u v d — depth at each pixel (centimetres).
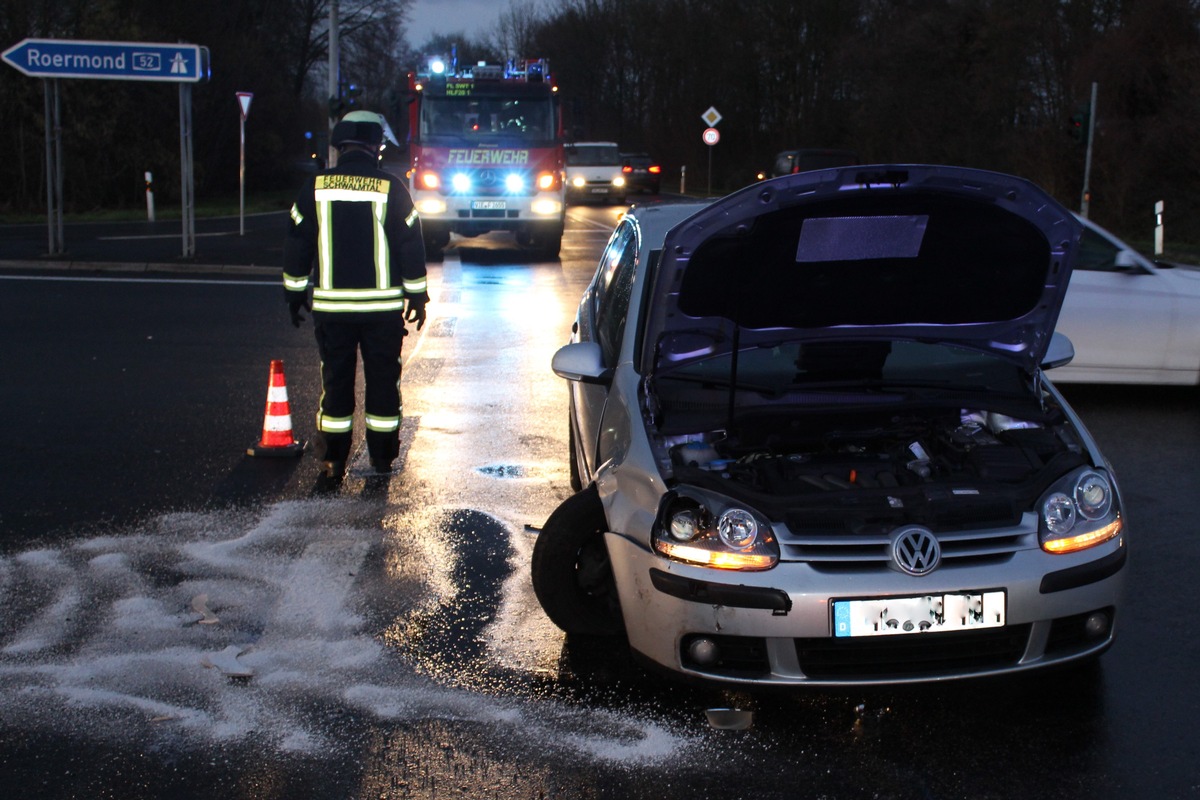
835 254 409
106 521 586
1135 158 2614
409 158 1955
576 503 442
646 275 502
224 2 4984
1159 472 680
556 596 438
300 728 380
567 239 2358
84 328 1180
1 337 1123
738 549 366
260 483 657
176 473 674
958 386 459
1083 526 378
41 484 649
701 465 415
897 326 446
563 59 6888
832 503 372
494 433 776
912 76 3459
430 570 524
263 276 1672
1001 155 3116
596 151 3844
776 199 386
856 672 366
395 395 671
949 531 368
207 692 405
